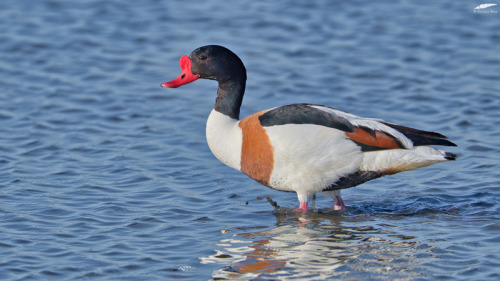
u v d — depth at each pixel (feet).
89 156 44.50
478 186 39.78
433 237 33.27
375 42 65.62
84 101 53.78
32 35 66.33
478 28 68.13
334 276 29.37
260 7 73.77
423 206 37.50
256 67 60.54
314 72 59.52
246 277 29.43
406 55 62.75
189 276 29.66
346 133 35.45
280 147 35.73
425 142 35.12
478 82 57.06
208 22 69.72
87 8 73.26
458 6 73.46
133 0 75.56
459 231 33.91
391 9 73.10
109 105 53.11
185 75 39.81
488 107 52.13
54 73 59.11
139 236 33.78
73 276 29.63
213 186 40.65
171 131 48.91
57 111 51.88
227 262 30.99
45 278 29.40
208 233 34.35
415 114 51.60
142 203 37.91
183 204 37.93
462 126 49.08
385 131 35.22
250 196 39.50
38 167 42.55
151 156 44.75
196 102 54.29
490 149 45.03
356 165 35.73
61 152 44.93
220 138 38.06
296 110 36.37
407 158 34.96
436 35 66.74
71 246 32.50
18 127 48.85
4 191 38.91
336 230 34.73
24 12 71.92
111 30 68.08
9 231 33.94
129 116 51.37
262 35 67.15
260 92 55.67
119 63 61.36
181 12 72.33
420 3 74.64
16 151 44.93
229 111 38.86
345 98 54.60
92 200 38.06
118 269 30.30
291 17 71.10
